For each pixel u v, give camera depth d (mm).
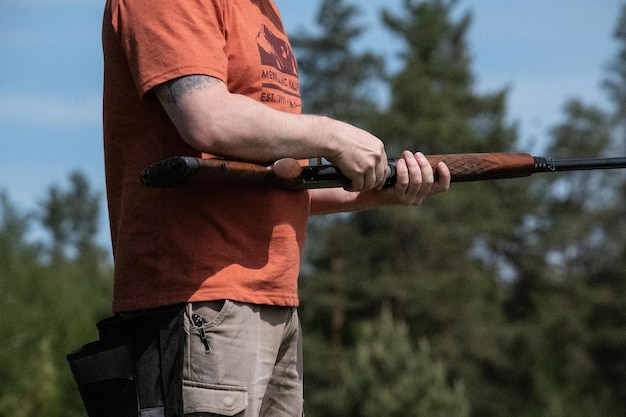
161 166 3602
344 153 4051
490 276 56719
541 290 58938
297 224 4199
